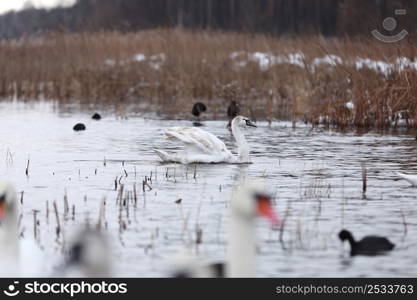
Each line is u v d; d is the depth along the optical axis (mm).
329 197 13898
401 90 24266
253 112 28734
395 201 13586
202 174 16281
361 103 24562
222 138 22672
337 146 20484
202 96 33719
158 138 22391
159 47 39125
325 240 11055
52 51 40438
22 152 19500
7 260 8344
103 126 25375
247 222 7484
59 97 35281
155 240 10961
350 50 27641
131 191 14039
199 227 11656
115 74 36281
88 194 14203
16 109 31219
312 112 25500
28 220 12188
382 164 17562
